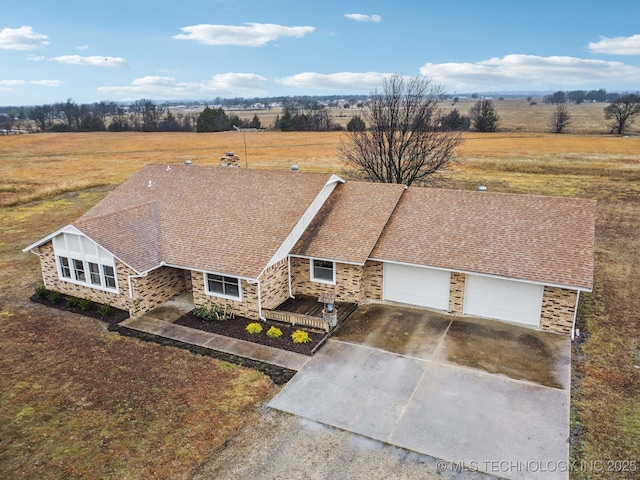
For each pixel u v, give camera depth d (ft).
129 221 63.62
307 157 207.62
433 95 104.63
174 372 45.44
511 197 62.90
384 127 102.37
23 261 79.87
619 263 74.95
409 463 33.32
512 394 40.96
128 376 44.91
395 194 67.21
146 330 54.03
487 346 49.11
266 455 34.37
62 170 183.32
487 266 52.95
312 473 32.58
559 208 59.21
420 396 40.96
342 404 40.11
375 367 45.65
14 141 280.31
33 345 51.19
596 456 33.65
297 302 60.34
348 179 123.95
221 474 32.68
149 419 38.63
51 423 38.34
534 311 52.70
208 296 58.08
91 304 60.90
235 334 52.65
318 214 66.54
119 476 32.60
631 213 108.99
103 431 37.27
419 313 57.16
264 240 58.65
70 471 33.14
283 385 43.04
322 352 48.67
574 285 48.21
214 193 71.56
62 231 59.77
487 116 306.14
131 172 177.06
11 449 35.40
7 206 122.83
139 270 55.21
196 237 61.82
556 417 37.86
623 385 42.19
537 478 31.76
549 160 188.03
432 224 61.36
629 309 57.98
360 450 34.68
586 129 315.58
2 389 43.19
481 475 32.12
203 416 38.88
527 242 55.11
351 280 59.31
